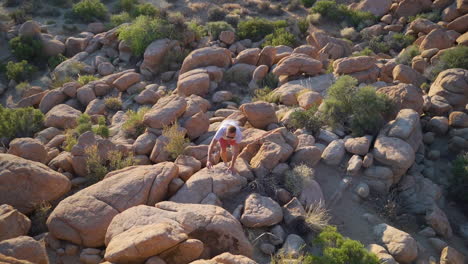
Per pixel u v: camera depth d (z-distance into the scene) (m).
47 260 7.56
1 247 7.13
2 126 15.34
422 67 18.89
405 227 10.62
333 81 17.48
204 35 25.72
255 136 11.66
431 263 9.23
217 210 8.38
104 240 8.50
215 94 16.86
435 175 13.00
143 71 21.19
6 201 9.48
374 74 18.14
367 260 8.13
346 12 30.22
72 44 25.47
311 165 11.39
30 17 29.14
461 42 22.00
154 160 11.68
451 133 14.25
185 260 7.56
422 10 28.56
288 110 14.58
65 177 10.27
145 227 7.66
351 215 10.43
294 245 8.56
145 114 13.20
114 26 28.33
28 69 23.30
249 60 19.94
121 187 9.33
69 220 8.56
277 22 27.88
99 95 18.86
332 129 13.39
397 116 13.30
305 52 20.25
